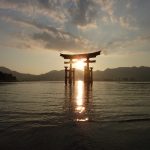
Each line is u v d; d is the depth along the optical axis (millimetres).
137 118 11266
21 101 20891
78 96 27938
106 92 37812
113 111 13977
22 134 7770
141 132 8250
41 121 10297
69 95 29844
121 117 11578
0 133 7910
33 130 8375
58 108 15492
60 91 40438
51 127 8930
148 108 15680
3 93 34531
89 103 19188
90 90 44812
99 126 9227
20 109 14828
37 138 7281
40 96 27875
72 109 14945
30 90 44594
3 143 6738
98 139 7238
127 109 15047
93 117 11531
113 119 10953
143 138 7414
